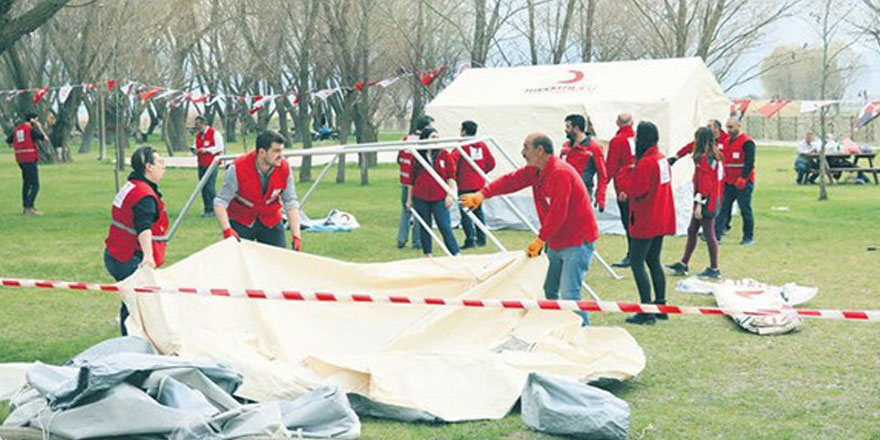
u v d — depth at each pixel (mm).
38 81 51375
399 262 8594
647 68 16938
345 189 25984
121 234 8078
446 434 6137
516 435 6090
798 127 58688
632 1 28750
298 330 7770
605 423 5973
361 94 27000
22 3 37562
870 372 7633
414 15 29438
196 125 19078
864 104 22203
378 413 6500
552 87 17125
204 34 39781
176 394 5605
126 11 36969
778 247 14648
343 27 26281
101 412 5426
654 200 9258
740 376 7551
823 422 6422
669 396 7023
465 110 17359
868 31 23094
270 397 6359
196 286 7730
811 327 9203
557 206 8023
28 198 19750
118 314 9906
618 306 6242
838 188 25672
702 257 13750
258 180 9180
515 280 8109
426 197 13078
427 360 6805
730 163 14875
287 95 23938
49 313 9969
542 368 6965
